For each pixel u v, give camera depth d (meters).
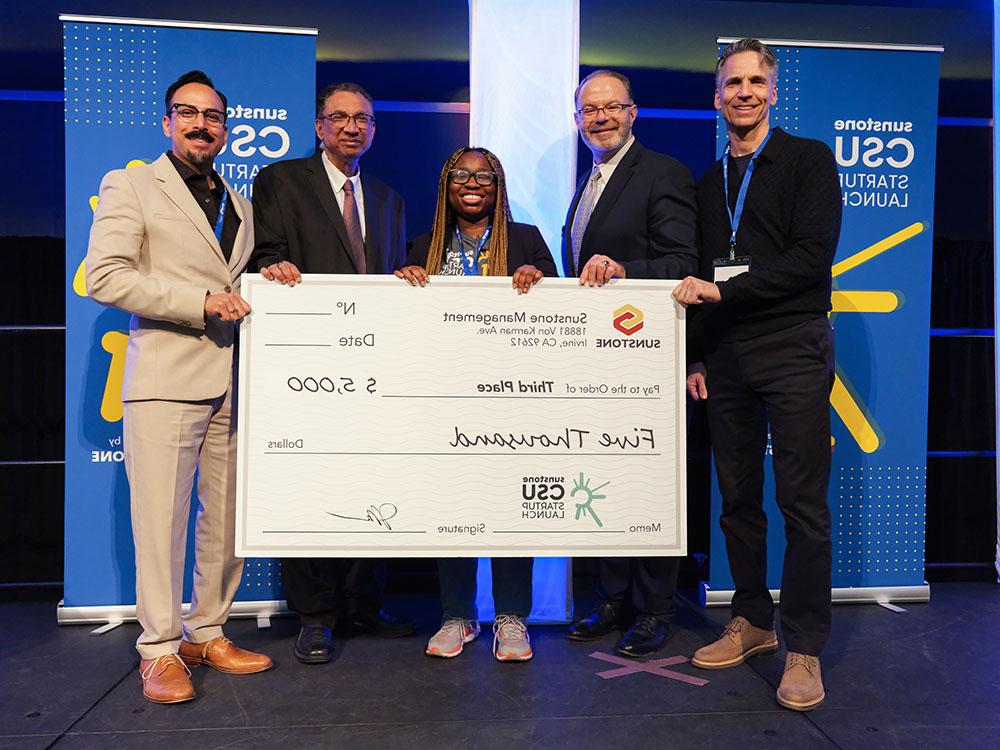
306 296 2.45
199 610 2.64
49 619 3.19
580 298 2.49
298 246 2.74
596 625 2.93
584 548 2.49
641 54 3.66
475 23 3.17
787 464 2.43
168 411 2.43
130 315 3.10
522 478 2.48
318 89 3.61
